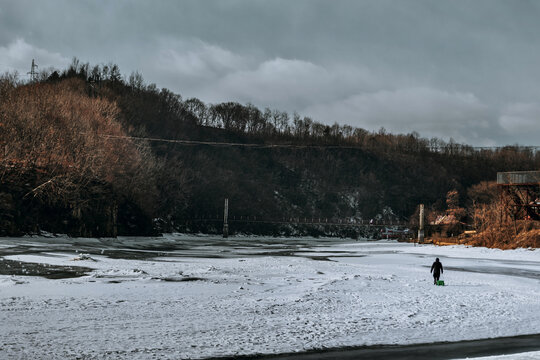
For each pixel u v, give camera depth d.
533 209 79.25
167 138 187.50
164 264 37.06
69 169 72.25
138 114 170.75
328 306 20.45
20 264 33.12
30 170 67.75
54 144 73.19
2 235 58.75
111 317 16.56
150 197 104.19
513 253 64.50
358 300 22.34
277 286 26.25
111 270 30.30
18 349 12.26
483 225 87.81
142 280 26.62
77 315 16.69
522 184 76.56
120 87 179.75
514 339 15.83
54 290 21.97
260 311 18.69
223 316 17.47
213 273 31.52
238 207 192.62
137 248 68.38
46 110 77.88
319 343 14.32
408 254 66.94
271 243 118.00
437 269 30.16
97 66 185.12
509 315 19.91
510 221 79.69
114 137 89.50
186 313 17.75
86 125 83.38
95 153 80.38
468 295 25.09
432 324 17.64
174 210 155.62
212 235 162.88
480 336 16.12
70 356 11.83
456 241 94.50
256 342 14.02
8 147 65.88
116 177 88.50
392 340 15.10
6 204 61.19
